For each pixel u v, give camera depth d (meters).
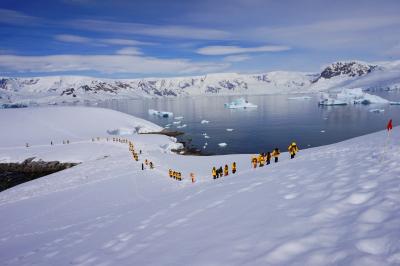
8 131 82.56
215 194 11.48
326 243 4.71
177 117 173.00
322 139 89.56
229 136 101.06
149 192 24.45
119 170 38.09
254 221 6.62
